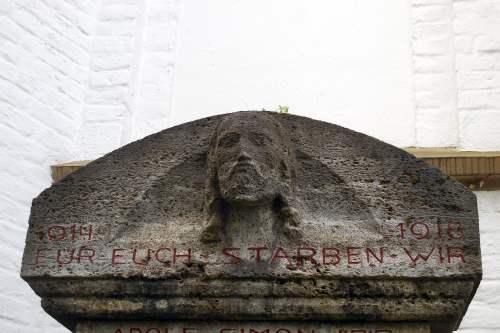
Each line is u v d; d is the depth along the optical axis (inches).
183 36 253.0
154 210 123.9
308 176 123.2
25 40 232.8
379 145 123.6
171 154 126.6
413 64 237.3
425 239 116.8
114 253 119.8
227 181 117.1
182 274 117.0
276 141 121.0
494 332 195.8
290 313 115.0
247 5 254.2
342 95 235.8
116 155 127.1
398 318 114.7
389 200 120.2
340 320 115.6
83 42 247.4
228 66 245.6
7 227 212.2
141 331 118.0
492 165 207.6
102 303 118.4
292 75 240.7
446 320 115.0
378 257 115.6
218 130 123.3
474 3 240.1
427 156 210.1
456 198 119.2
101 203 124.2
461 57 232.7
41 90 232.2
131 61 246.2
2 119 221.1
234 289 115.7
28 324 207.5
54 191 125.3
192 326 117.5
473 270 114.4
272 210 119.6
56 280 119.4
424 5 245.6
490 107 224.5
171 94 244.5
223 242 118.6
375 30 244.5
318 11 249.8
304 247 117.0
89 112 240.1
